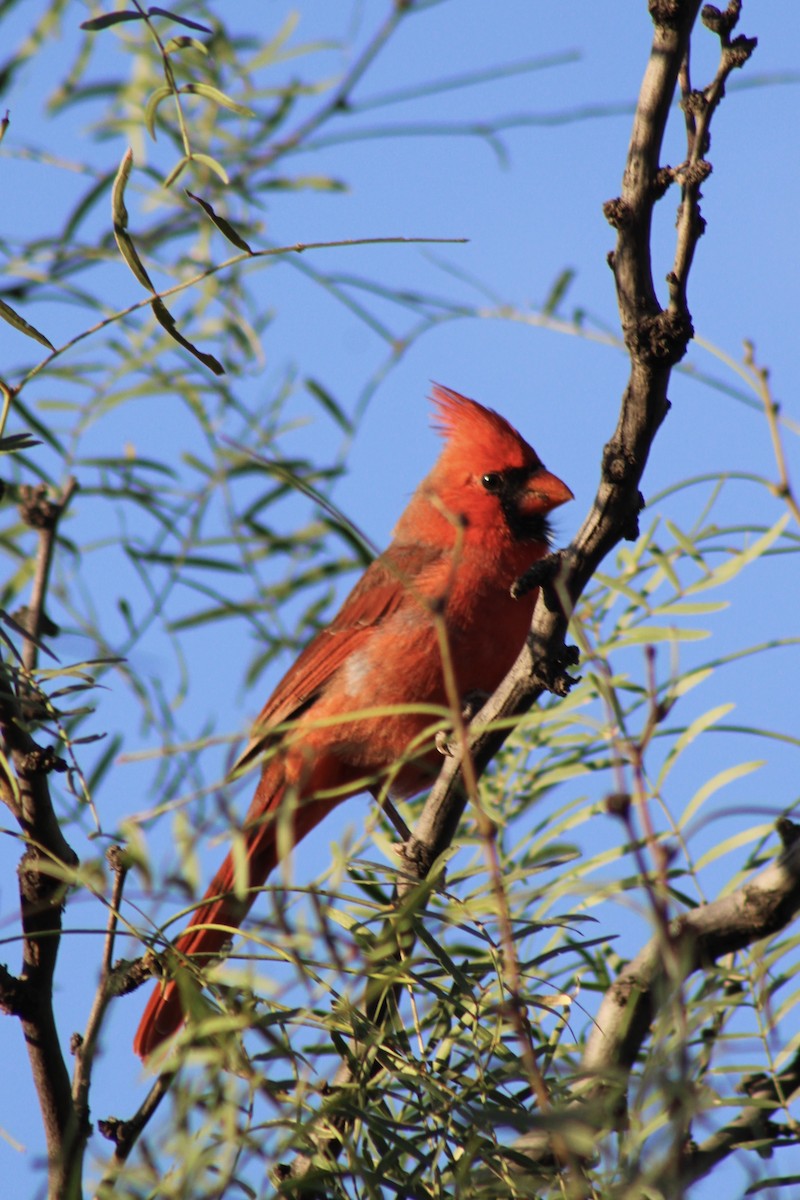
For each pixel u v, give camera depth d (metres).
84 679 5.52
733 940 4.87
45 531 6.79
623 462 5.30
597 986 5.54
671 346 5.09
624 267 5.13
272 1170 4.66
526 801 6.34
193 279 5.14
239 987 4.37
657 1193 3.89
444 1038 4.83
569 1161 3.75
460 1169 4.18
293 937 4.24
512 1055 4.61
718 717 5.09
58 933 4.62
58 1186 4.43
